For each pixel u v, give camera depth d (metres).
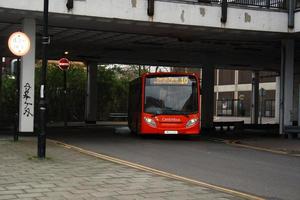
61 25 23.36
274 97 66.06
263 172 13.02
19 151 15.71
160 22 21.77
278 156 17.39
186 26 22.61
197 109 23.48
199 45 29.73
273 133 30.59
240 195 9.20
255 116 49.03
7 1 19.58
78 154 15.38
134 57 36.22
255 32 24.14
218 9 22.78
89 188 9.50
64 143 19.89
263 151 19.12
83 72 44.31
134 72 58.34
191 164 14.34
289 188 10.55
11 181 10.18
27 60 21.55
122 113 47.44
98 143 20.56
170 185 10.00
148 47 31.05
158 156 16.22
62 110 42.56
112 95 47.16
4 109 37.56
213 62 35.56
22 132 21.62
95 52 33.88
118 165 12.97
